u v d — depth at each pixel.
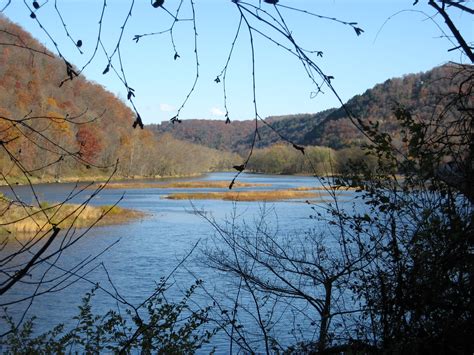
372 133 3.62
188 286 11.93
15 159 2.48
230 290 9.46
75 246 20.47
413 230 3.72
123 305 11.66
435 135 3.37
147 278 14.82
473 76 2.97
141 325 4.52
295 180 88.38
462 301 3.29
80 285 13.84
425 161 3.37
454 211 3.35
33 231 21.39
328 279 4.62
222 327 5.03
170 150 109.25
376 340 3.93
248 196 47.97
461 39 2.00
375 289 3.94
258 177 106.38
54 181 62.94
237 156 122.44
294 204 37.69
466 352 3.35
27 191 37.19
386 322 3.76
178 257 17.78
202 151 124.81
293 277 6.44
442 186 3.48
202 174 124.12
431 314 3.53
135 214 33.59
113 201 44.50
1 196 2.96
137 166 96.38
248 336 6.79
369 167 3.95
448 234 3.31
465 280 3.31
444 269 3.31
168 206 40.19
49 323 10.46
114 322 4.79
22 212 21.73
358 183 3.96
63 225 24.38
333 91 1.71
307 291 6.22
